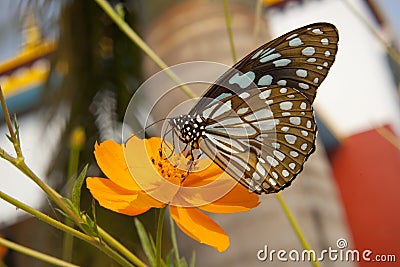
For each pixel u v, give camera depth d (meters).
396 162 1.45
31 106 1.69
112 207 0.40
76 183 0.41
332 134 1.53
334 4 1.78
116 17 0.52
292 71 0.42
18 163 0.40
